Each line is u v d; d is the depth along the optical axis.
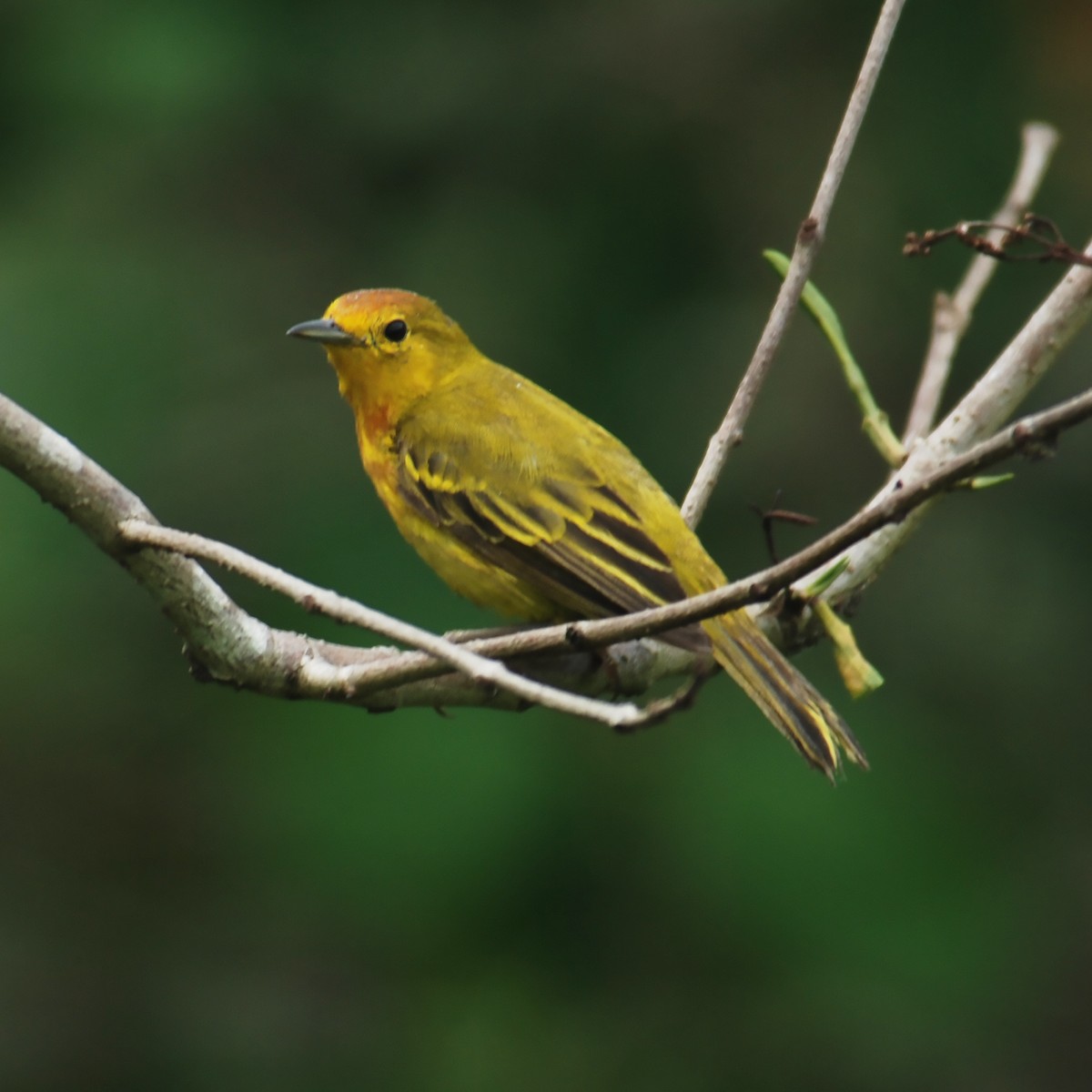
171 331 13.77
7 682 13.41
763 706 7.30
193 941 13.90
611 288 14.23
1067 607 13.96
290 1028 13.44
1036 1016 12.98
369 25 14.59
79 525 6.13
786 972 12.53
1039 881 13.09
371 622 5.52
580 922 12.62
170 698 13.68
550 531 8.48
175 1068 13.48
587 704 5.23
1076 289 8.21
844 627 6.98
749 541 13.82
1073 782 13.54
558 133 14.56
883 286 14.27
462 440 8.87
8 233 14.06
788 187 14.46
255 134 14.45
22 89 14.13
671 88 14.71
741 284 14.32
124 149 14.39
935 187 14.38
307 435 13.56
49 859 14.06
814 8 14.83
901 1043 12.65
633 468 8.73
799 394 14.09
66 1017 13.65
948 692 13.74
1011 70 14.59
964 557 14.11
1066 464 14.16
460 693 6.86
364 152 14.54
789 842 12.36
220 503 13.25
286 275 14.18
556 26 14.87
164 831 14.04
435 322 9.32
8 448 5.97
